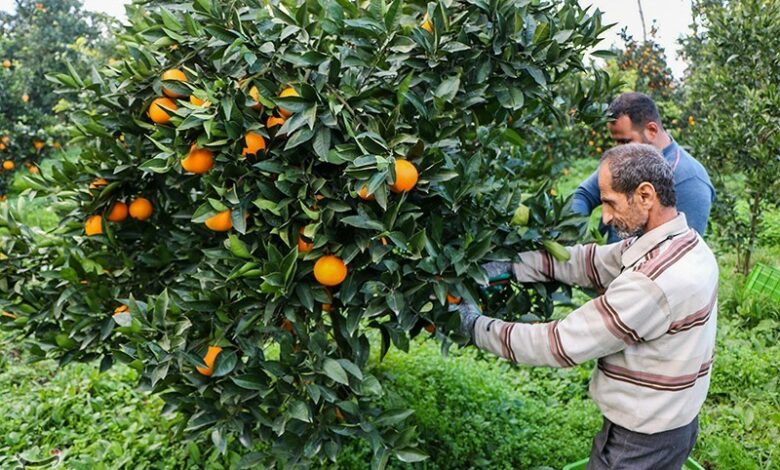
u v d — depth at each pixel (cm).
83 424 371
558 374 441
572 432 367
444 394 379
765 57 568
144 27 234
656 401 218
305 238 203
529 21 213
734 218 601
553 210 242
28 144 988
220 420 216
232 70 203
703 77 635
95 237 239
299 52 196
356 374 205
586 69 238
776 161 563
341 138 198
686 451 233
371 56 198
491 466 333
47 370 440
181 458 336
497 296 253
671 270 207
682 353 214
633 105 330
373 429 218
